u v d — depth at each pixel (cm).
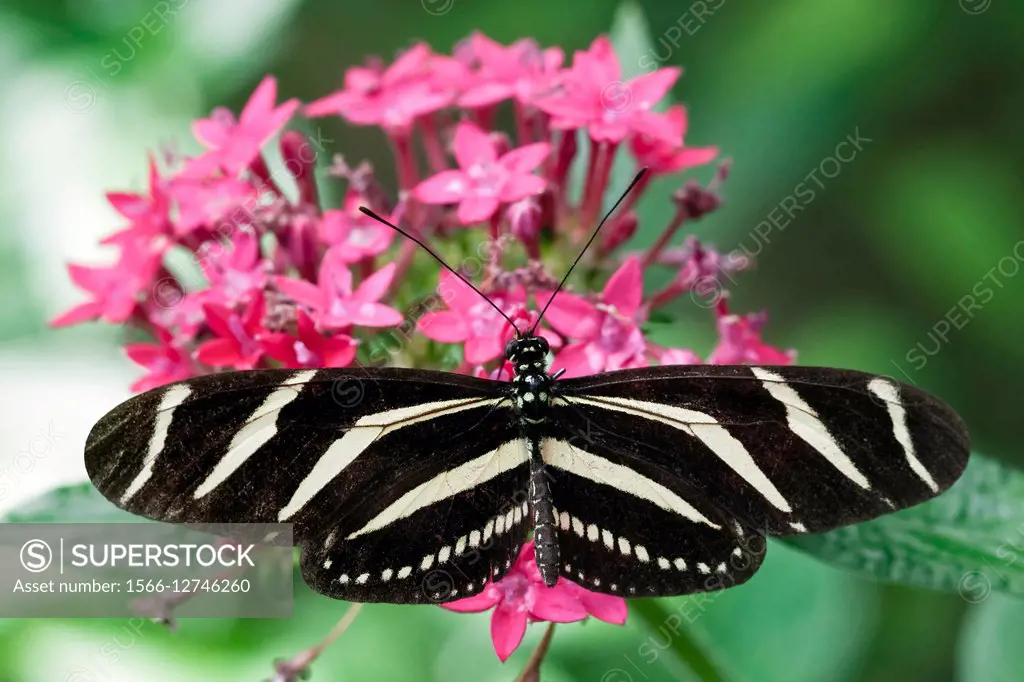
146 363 34
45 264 37
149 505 30
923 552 33
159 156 37
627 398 32
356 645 37
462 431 32
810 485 31
